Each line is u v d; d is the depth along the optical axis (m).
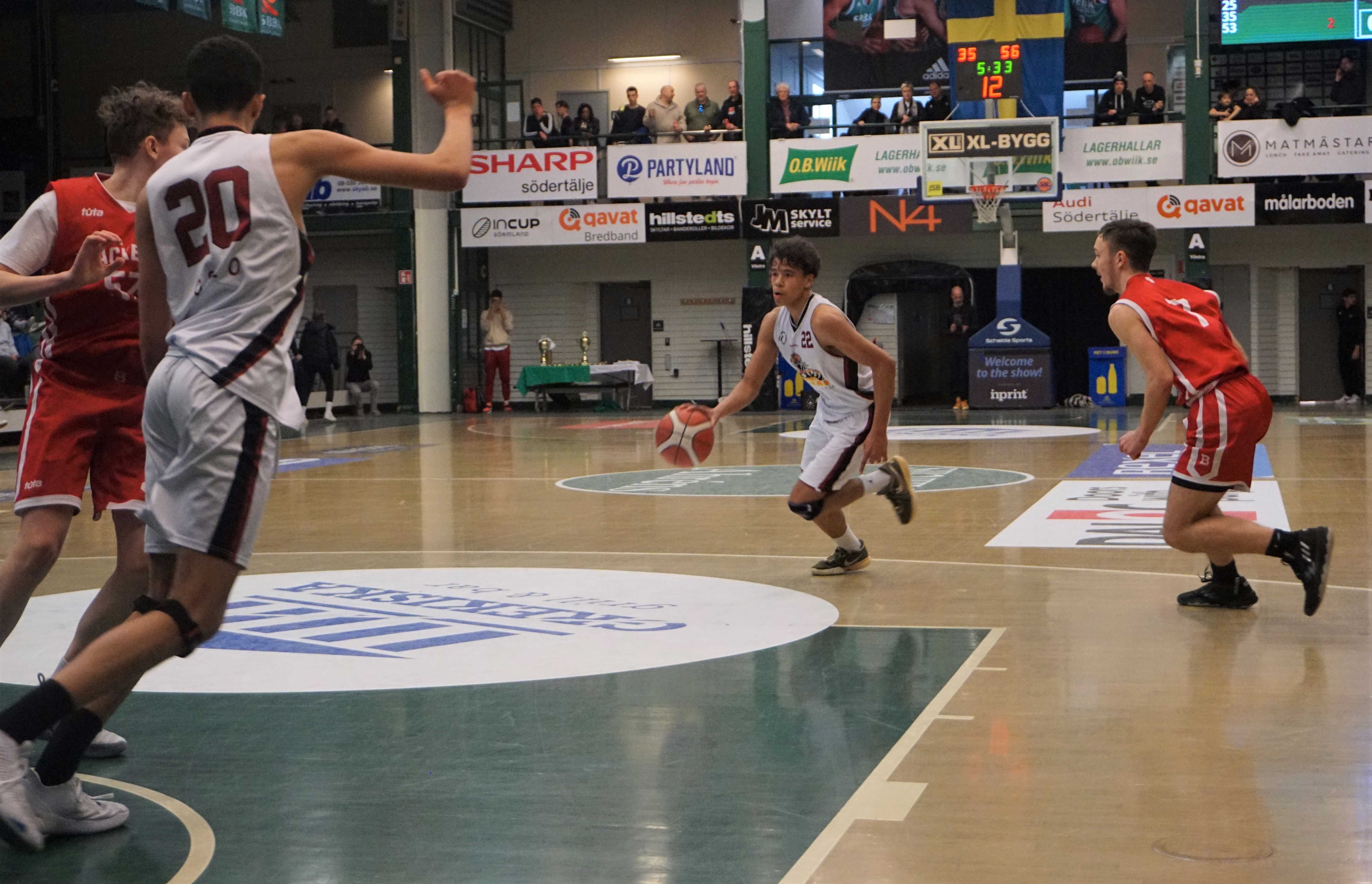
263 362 2.67
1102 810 2.71
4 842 2.53
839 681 3.92
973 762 3.07
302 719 3.54
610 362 25.50
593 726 3.45
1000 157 20.27
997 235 23.70
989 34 20.25
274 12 19.02
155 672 4.10
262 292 2.68
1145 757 3.10
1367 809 2.70
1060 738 3.27
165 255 2.73
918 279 23.23
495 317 24.08
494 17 24.81
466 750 3.23
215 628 2.68
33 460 3.31
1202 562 6.10
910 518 6.20
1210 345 4.80
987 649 4.34
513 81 24.95
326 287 26.06
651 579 5.93
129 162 3.46
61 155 24.61
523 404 25.36
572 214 23.08
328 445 15.82
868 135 22.58
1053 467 11.10
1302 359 23.22
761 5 22.22
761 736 3.33
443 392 24.23
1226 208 21.19
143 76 26.09
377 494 10.04
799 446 14.45
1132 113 21.25
